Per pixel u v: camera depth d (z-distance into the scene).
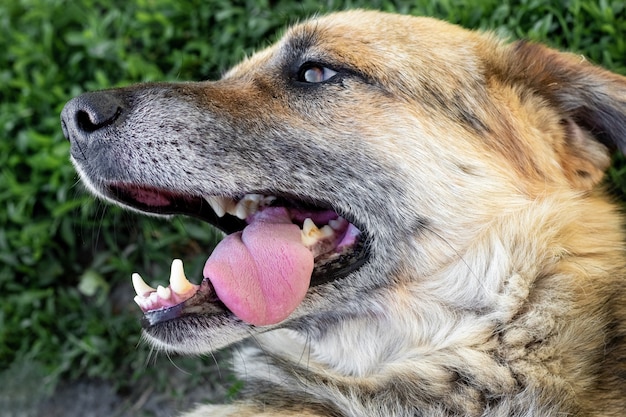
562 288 0.51
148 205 0.56
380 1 0.72
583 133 0.56
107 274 0.77
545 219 0.52
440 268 0.53
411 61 0.54
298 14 0.74
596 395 0.50
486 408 0.51
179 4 0.77
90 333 0.74
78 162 0.53
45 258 0.76
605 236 0.53
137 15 0.77
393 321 0.54
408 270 0.53
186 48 0.76
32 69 0.80
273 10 0.75
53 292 0.76
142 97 0.53
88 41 0.78
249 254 0.52
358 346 0.54
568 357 0.50
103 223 0.75
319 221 0.55
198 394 0.72
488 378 0.51
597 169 0.56
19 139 0.77
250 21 0.74
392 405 0.52
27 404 0.74
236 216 0.57
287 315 0.51
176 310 0.50
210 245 0.75
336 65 0.54
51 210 0.76
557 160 0.55
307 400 0.54
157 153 0.52
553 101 0.56
